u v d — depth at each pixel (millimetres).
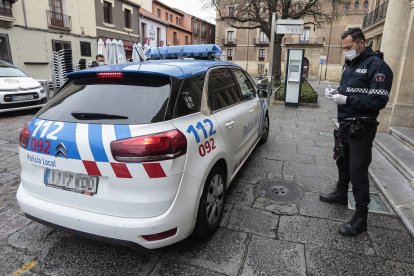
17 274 2252
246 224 2896
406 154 4574
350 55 2598
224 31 42812
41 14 17172
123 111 2168
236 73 3967
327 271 2281
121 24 24141
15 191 3643
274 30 9352
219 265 2338
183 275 2236
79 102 2344
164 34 33188
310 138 6086
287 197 3459
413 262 2383
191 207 2230
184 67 2742
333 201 3307
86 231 2102
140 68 2492
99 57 10289
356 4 35406
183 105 2355
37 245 2586
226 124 2930
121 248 2549
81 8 19812
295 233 2750
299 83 9867
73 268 2316
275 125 7309
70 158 2086
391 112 5910
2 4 14812
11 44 15727
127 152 1952
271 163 4578
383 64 2455
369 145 2627
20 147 2393
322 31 36781
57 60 10836
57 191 2191
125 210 2016
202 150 2383
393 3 5645
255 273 2256
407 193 3500
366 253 2484
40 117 2395
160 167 1995
